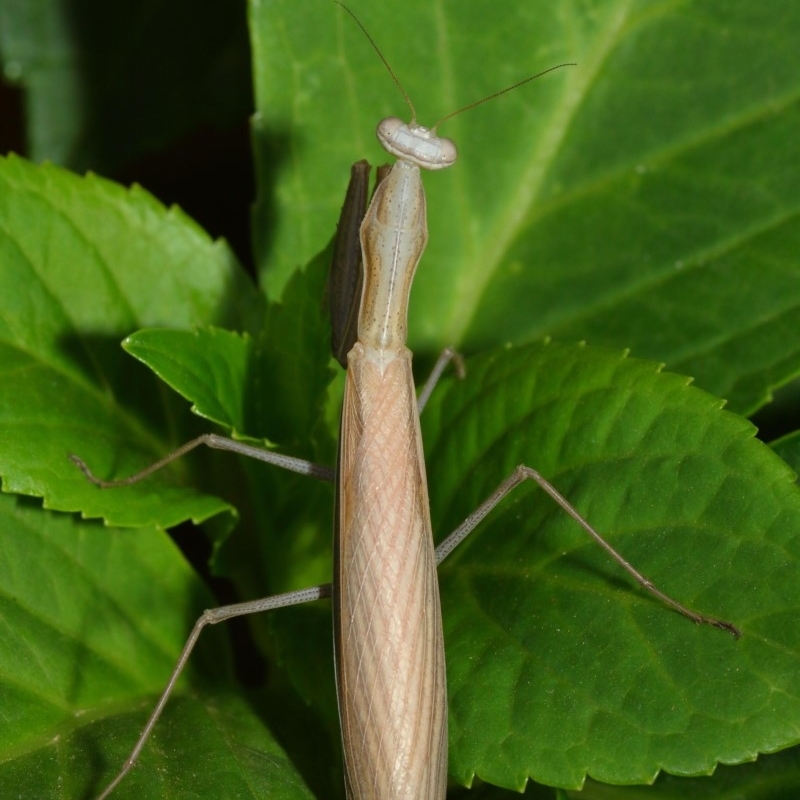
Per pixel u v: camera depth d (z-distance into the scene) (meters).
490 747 0.37
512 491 0.39
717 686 0.36
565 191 0.42
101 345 0.40
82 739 0.38
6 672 0.38
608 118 0.41
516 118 0.42
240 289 0.41
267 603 0.38
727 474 0.37
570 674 0.37
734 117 0.41
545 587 0.38
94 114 0.45
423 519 0.38
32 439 0.39
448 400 0.40
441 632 0.38
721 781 0.39
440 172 0.42
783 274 0.40
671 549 0.37
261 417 0.40
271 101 0.41
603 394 0.38
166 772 0.37
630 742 0.37
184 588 0.40
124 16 0.45
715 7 0.41
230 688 0.39
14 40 0.45
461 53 0.41
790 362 0.40
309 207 0.41
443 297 0.42
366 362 0.39
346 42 0.41
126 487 0.39
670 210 0.41
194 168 0.45
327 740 0.39
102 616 0.39
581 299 0.41
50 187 0.40
